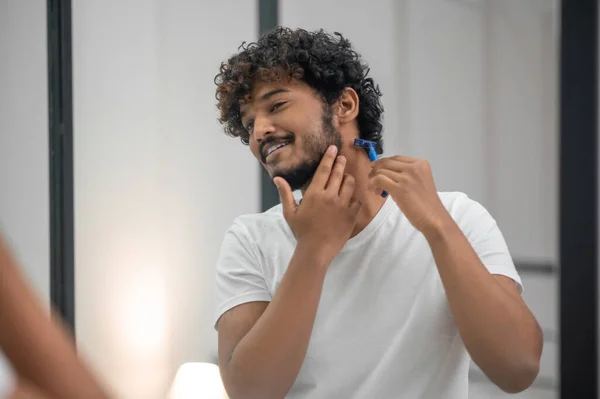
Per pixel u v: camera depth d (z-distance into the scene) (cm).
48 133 284
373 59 370
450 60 402
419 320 124
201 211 343
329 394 125
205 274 346
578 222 266
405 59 384
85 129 296
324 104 124
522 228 410
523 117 410
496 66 413
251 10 355
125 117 312
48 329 43
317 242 118
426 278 125
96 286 303
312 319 118
